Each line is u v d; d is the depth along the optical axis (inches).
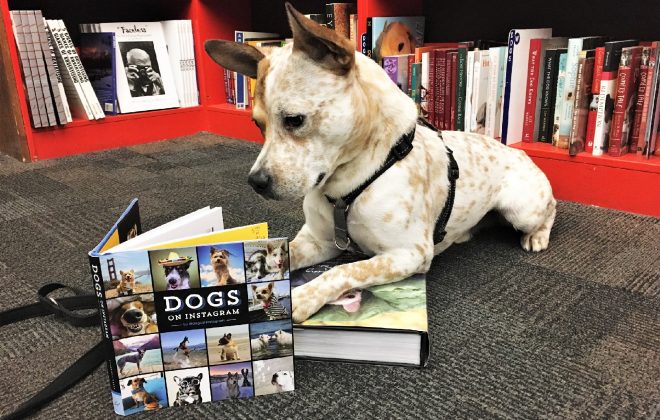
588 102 76.4
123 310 33.7
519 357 41.8
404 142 45.9
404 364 40.6
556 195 81.0
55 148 107.4
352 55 39.7
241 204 78.7
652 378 39.2
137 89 118.1
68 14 118.6
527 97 84.4
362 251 51.6
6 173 96.7
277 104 40.6
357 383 39.0
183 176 93.6
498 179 59.1
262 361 37.1
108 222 72.4
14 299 52.1
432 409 36.3
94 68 116.6
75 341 45.1
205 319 35.2
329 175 43.9
